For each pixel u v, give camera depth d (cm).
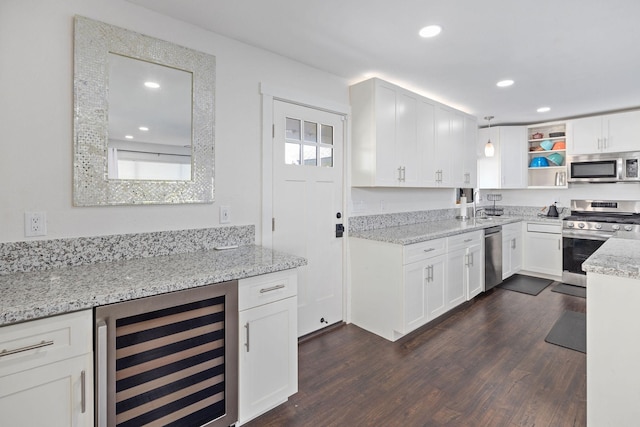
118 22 179
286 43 231
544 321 306
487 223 395
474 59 256
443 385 207
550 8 185
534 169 504
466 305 351
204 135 210
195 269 164
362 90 292
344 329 295
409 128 316
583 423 171
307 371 225
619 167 405
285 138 259
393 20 199
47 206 161
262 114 240
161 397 143
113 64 177
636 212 422
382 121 289
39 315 113
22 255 155
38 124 158
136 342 135
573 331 284
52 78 160
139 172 186
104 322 127
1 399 109
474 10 188
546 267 446
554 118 457
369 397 196
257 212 240
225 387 162
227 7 186
